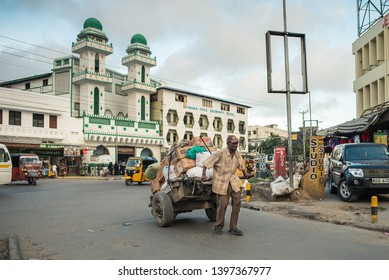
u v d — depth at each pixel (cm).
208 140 814
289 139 1259
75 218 924
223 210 684
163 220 762
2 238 684
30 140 3531
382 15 2052
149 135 4753
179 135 5141
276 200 1215
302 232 719
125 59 4712
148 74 4847
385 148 1242
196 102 5444
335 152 1384
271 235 688
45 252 583
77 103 4278
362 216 872
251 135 10225
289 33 1272
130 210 1066
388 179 1080
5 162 1670
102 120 4216
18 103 3441
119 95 4831
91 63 4147
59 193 1727
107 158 3853
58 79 4331
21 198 1514
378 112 1449
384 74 1977
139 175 2302
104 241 649
